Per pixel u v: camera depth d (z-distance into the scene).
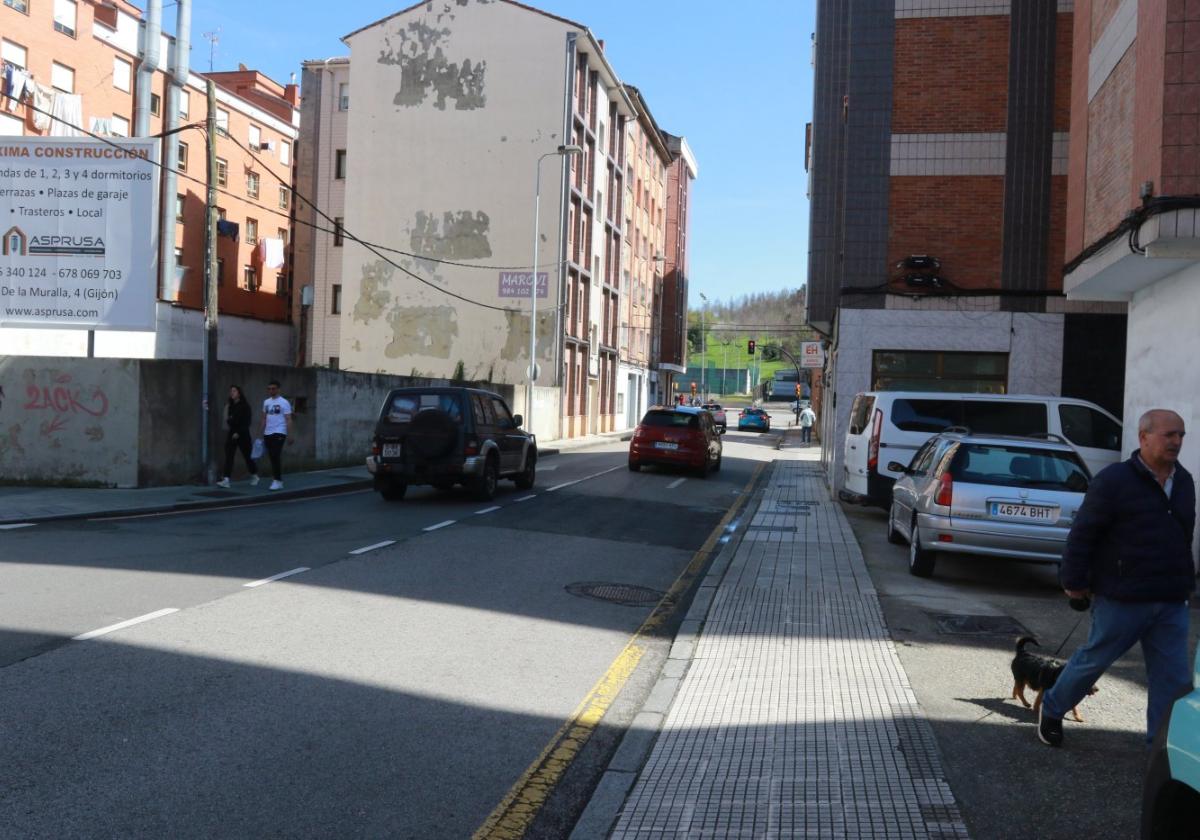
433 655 6.63
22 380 15.88
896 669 6.50
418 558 10.39
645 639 7.55
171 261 37.03
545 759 4.85
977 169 17.97
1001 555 9.80
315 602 8.03
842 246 19.56
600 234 48.84
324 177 44.75
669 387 76.25
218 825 3.89
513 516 14.37
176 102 37.00
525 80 41.09
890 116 18.25
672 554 11.71
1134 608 4.64
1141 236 9.82
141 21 42.25
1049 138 17.80
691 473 24.67
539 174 39.06
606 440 44.00
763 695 5.92
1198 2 9.27
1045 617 8.39
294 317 45.34
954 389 18.06
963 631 7.75
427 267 41.75
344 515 13.91
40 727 4.89
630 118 55.22
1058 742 5.01
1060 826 4.06
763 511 16.22
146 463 16.12
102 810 3.98
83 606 7.53
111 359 15.91
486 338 41.34
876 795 4.37
